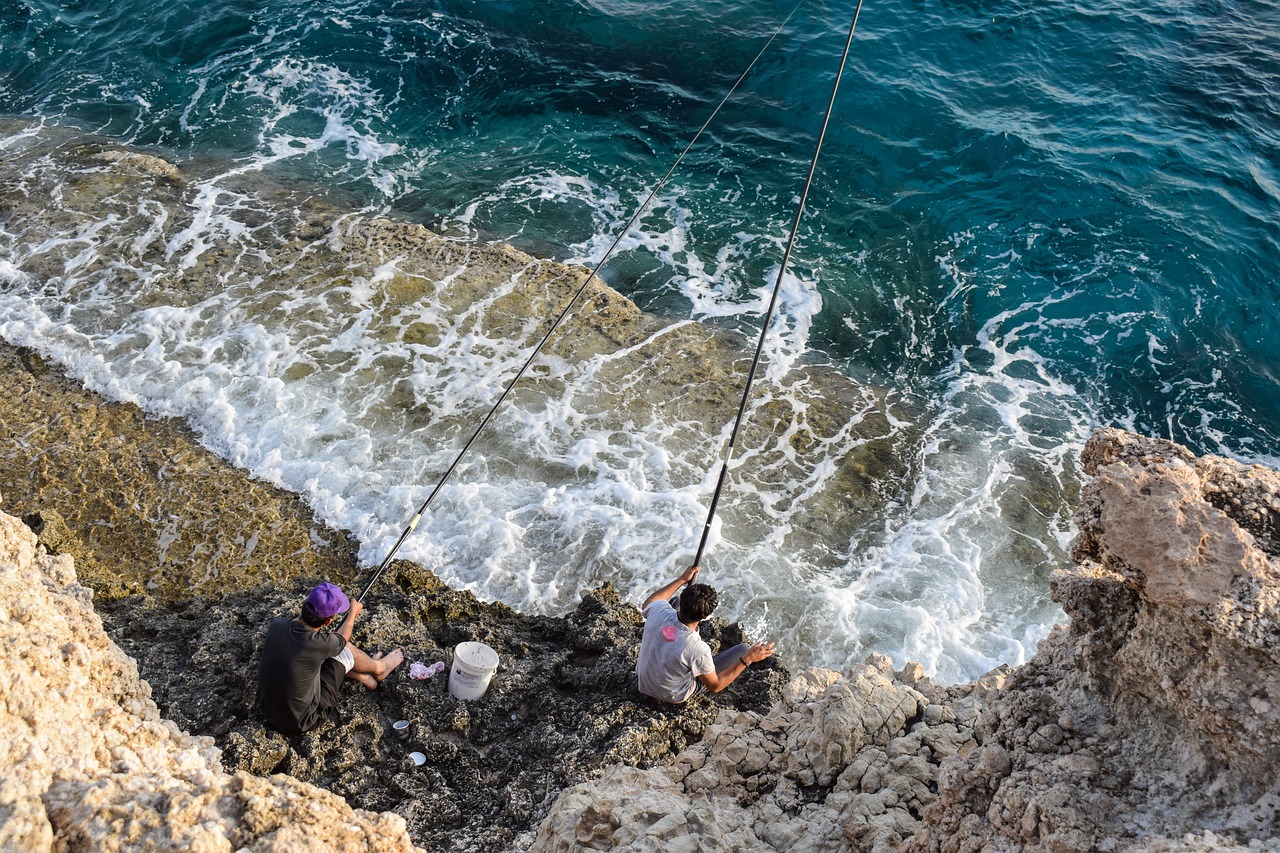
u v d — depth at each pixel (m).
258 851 3.11
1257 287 11.46
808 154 13.59
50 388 8.82
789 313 11.07
